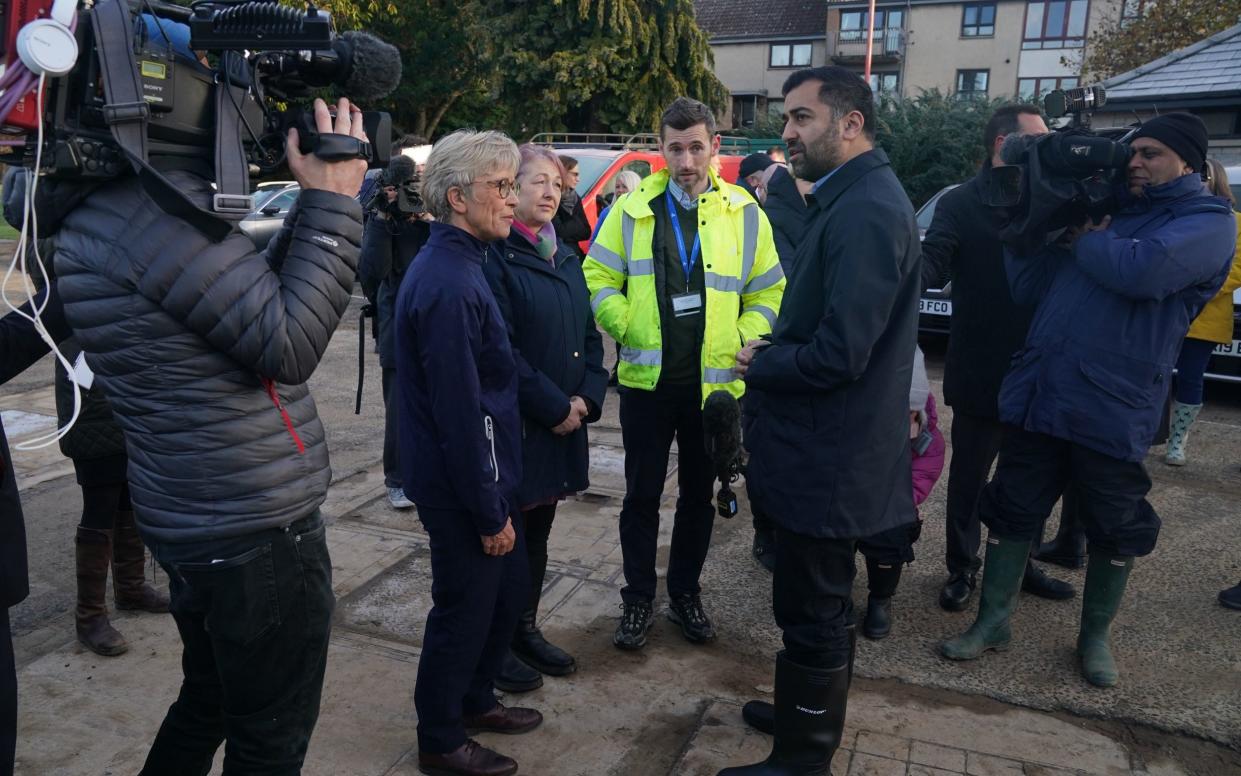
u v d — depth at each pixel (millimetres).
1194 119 2787
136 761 2539
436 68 22438
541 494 2854
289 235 1880
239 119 1676
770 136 22797
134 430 1666
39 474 4840
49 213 1664
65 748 2588
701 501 3225
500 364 2383
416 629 3311
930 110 19297
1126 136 3066
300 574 1782
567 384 2922
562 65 19641
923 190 19125
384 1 20000
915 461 3324
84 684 2924
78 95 1535
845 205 2193
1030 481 3080
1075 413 2875
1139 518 3008
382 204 3865
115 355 1620
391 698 2875
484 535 2326
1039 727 2754
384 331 4176
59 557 3879
